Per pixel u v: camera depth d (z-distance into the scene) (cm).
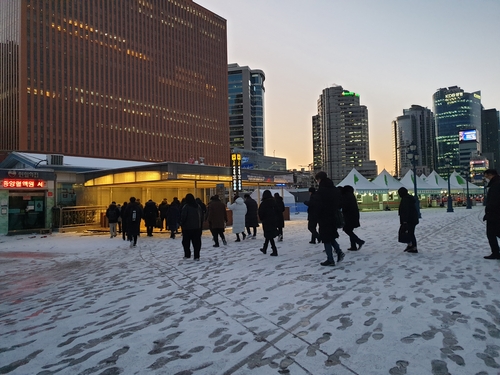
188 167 1838
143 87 12650
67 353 370
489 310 447
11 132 10200
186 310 500
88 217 2241
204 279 699
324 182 782
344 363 317
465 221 2061
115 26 11938
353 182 3888
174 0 13862
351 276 667
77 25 10981
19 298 636
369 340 367
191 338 392
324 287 592
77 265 975
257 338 383
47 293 664
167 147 13275
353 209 984
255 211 1459
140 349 369
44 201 2053
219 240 1425
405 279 630
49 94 10325
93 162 2928
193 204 948
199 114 14562
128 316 488
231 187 2278
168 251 1151
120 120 11925
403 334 380
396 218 2711
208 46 15188
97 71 11419
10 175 1891
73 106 10806
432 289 556
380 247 1055
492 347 341
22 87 9819
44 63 10262
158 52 13212
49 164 2350
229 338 387
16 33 10094
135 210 1295
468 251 929
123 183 2044
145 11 12850
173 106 13600
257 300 531
